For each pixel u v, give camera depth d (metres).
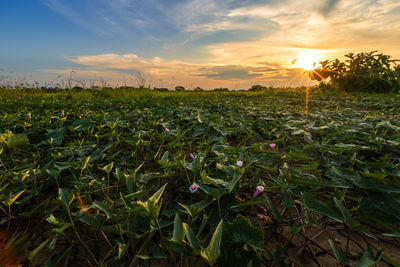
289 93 13.80
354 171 1.80
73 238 1.34
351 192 1.86
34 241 1.35
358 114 5.18
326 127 3.31
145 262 1.17
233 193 1.60
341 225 1.49
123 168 2.36
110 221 1.44
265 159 2.17
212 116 4.23
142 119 4.34
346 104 7.86
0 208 1.51
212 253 0.87
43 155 2.61
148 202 1.13
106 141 3.16
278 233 1.40
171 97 10.69
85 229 1.39
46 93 11.01
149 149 2.73
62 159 2.42
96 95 10.76
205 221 1.23
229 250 1.07
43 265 1.18
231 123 4.10
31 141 3.21
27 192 1.64
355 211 1.55
